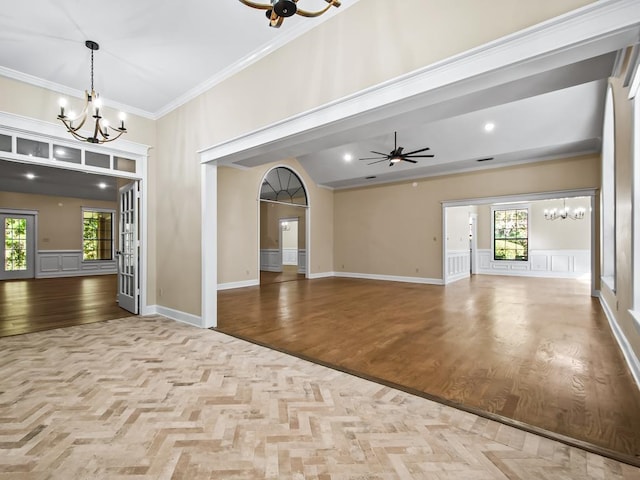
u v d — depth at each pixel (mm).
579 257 9539
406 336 3639
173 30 3025
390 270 8938
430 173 8109
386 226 9023
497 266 10805
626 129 2818
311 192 9430
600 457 1590
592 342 3387
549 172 6684
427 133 6457
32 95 3768
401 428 1856
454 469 1518
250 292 6797
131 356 3002
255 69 3377
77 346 3281
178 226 4414
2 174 8125
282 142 3191
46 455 1604
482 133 6109
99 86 4039
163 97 4340
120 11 2762
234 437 1770
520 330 3861
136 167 4629
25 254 9570
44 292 6816
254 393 2283
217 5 2715
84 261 10555
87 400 2168
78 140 4082
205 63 3568
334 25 2707
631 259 2697
